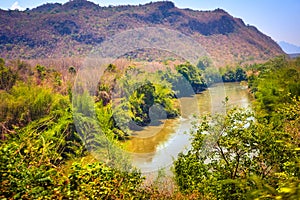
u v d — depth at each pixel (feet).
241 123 23.20
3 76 61.72
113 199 11.62
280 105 42.29
